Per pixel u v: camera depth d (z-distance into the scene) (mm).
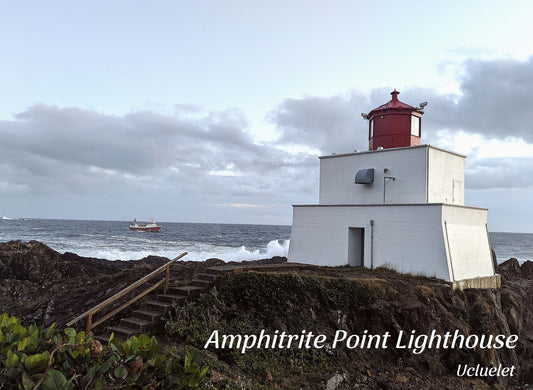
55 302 18359
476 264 19828
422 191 19984
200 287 14141
